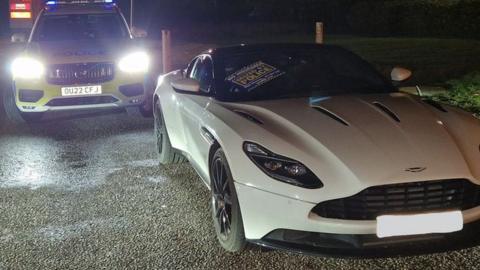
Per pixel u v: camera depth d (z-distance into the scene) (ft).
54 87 26.53
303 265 12.73
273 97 15.79
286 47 18.06
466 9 55.06
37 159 22.38
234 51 17.84
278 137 12.66
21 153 23.34
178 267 12.86
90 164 21.52
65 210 16.71
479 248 13.24
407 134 12.75
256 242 12.37
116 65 27.14
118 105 27.48
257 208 12.11
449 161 11.89
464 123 13.85
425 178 11.46
